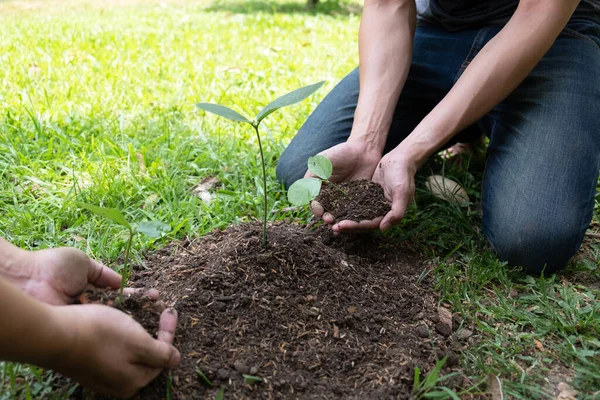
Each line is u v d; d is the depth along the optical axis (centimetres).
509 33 173
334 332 139
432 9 221
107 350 102
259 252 150
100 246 174
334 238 176
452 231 195
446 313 157
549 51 193
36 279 118
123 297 123
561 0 166
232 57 390
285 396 122
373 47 203
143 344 106
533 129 184
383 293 157
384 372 131
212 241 173
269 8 639
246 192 212
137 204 202
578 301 162
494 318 157
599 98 186
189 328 132
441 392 125
